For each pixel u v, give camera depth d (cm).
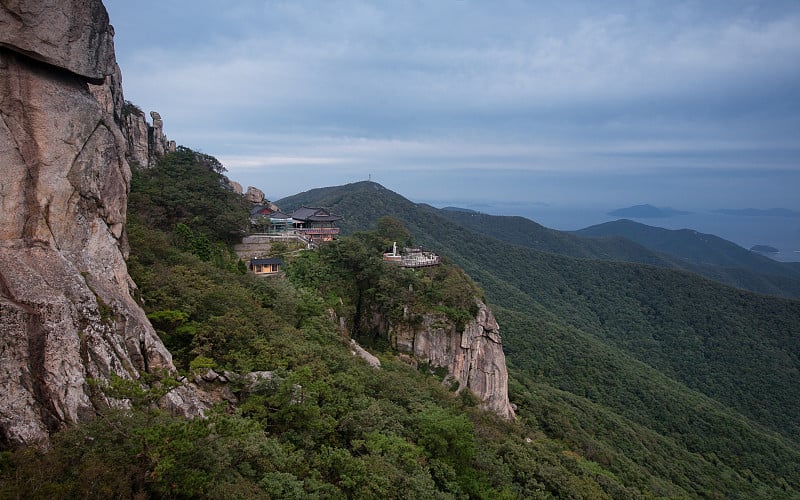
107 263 2106
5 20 1641
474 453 3005
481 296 6038
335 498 1877
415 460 2412
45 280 1656
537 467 3422
